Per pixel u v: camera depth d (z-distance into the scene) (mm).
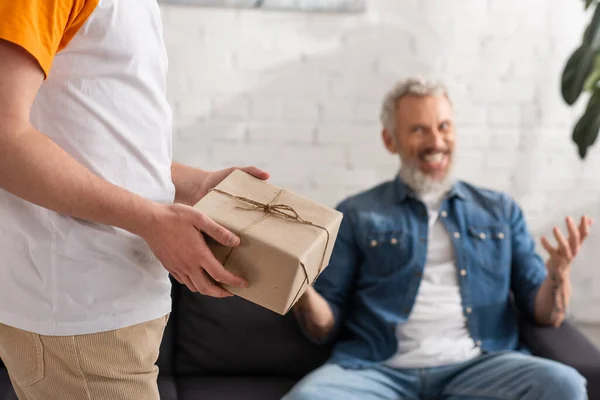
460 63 2846
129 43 921
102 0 893
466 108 2889
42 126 900
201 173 1180
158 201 986
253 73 2762
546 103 2908
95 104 913
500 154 2936
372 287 2223
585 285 3080
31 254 921
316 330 2164
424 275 2211
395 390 2104
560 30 2857
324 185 2875
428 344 2135
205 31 2709
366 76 2811
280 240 964
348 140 2852
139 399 987
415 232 2234
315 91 2801
